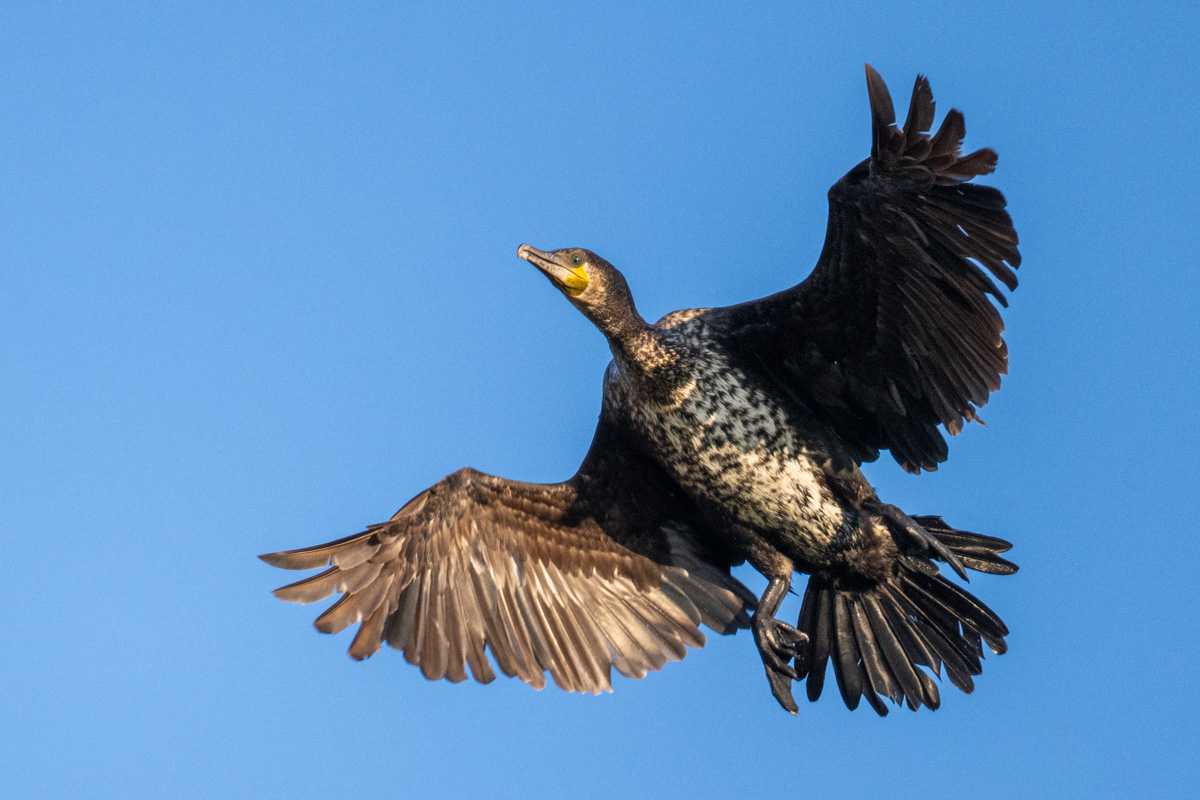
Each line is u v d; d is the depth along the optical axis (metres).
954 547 13.31
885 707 13.38
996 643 13.09
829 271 12.32
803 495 13.30
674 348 13.45
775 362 13.33
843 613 13.66
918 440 13.23
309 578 12.87
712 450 13.43
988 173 10.99
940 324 12.20
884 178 11.35
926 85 10.76
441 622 13.45
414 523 13.44
